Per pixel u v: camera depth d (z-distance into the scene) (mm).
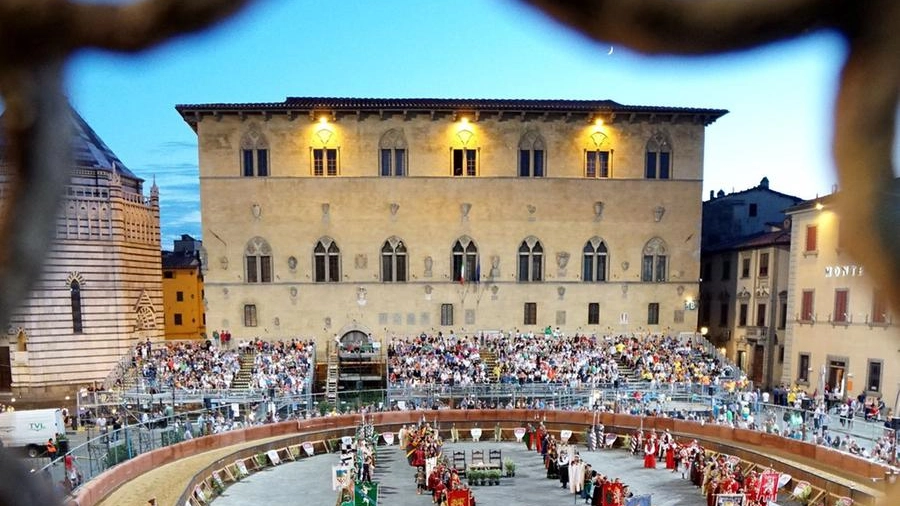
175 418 38281
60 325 53781
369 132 58719
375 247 58969
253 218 57969
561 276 60156
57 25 1564
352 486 27875
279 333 58250
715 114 60156
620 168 60562
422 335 57594
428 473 31156
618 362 51750
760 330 56469
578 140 60062
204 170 57500
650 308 60969
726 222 70312
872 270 1836
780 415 39906
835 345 45375
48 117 1688
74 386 54500
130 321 58312
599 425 41188
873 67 1713
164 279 79125
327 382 50000
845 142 1794
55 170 1744
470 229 59531
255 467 35781
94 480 26328
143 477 29906
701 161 61031
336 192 58594
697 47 1656
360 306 58875
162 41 1619
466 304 59562
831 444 32469
